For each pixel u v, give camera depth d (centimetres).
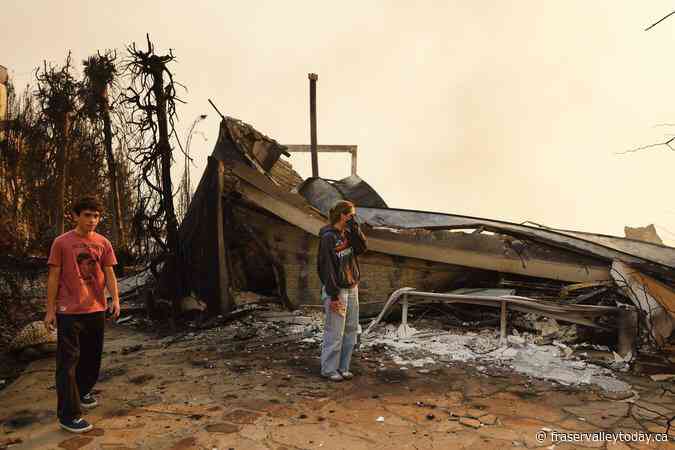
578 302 636
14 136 1226
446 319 680
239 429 335
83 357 354
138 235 746
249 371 478
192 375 465
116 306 354
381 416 359
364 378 452
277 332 646
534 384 436
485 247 718
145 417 357
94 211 336
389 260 746
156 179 729
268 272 817
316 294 763
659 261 664
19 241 962
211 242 730
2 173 1173
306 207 741
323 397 401
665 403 390
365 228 719
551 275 697
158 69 699
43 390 423
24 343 534
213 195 725
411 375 461
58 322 328
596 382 439
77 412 331
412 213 788
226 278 734
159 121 709
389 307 631
